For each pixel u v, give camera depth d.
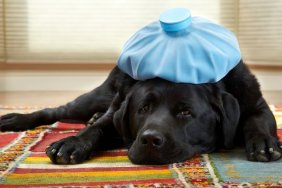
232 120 2.11
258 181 1.71
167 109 2.02
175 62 2.05
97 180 1.75
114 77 2.74
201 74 2.06
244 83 2.25
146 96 2.06
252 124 2.15
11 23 5.82
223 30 2.26
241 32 5.66
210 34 2.14
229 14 5.70
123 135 2.20
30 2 5.79
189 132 2.03
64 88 5.54
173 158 1.96
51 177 1.79
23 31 5.82
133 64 2.16
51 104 4.34
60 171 1.88
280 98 4.71
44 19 5.82
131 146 2.08
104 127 2.23
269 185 1.66
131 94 2.17
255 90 2.27
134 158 1.98
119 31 5.79
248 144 2.06
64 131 2.76
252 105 2.25
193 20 2.26
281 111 3.43
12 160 2.06
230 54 2.14
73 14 5.81
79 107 2.88
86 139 2.09
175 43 2.09
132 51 2.20
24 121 2.83
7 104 4.34
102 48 5.77
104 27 5.79
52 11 5.81
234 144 2.26
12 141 2.48
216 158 2.06
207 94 2.10
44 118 2.92
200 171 1.86
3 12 5.80
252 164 1.95
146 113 2.07
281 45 5.52
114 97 2.50
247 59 5.65
